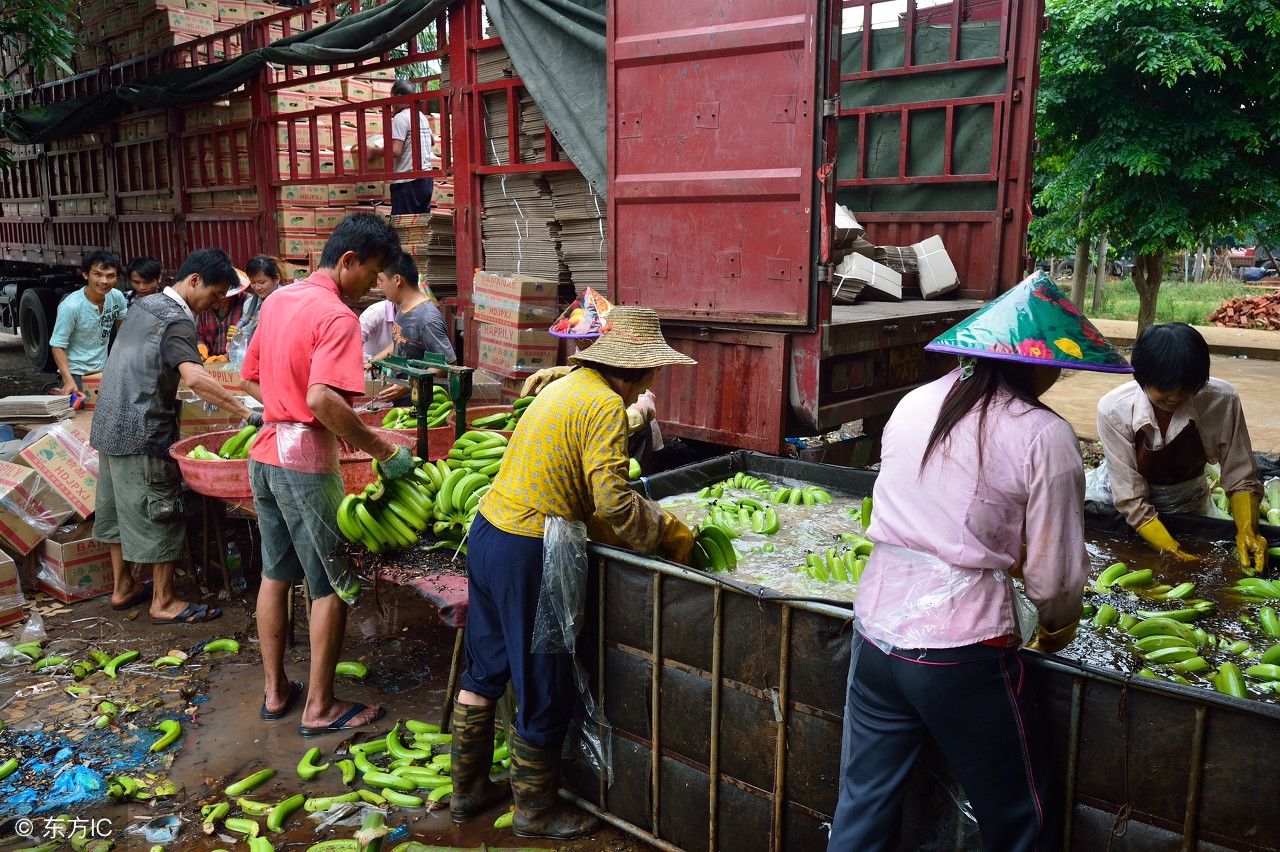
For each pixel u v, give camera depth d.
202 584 5.26
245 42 8.13
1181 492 3.77
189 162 9.20
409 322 5.36
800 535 3.56
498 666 3.02
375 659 4.43
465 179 6.20
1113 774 2.06
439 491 3.89
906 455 2.16
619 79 4.80
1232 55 10.19
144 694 4.05
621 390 2.95
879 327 5.00
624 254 4.94
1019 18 6.32
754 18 4.30
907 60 6.91
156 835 3.09
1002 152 6.49
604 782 3.04
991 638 2.02
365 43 6.70
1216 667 2.60
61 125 10.62
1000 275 6.61
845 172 7.44
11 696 4.03
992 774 2.06
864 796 2.19
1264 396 11.28
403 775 3.35
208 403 5.29
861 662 2.19
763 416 4.57
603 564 2.93
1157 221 11.13
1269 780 1.88
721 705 2.66
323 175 7.39
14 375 11.88
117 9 10.02
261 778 3.37
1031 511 2.01
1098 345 2.07
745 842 2.68
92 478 5.30
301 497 3.54
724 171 4.50
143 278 6.32
